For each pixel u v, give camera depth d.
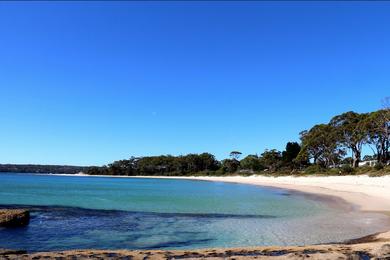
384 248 14.06
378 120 81.44
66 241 18.75
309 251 14.44
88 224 24.09
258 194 54.53
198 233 21.23
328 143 101.44
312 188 66.69
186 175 187.38
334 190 57.75
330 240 19.05
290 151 131.88
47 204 37.12
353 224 23.95
